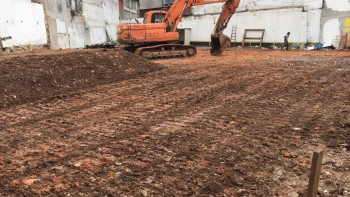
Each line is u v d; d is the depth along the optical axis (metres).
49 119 6.48
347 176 3.84
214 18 32.34
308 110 6.68
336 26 25.00
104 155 4.57
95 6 33.53
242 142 4.98
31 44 20.50
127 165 4.21
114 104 7.61
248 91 8.59
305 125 5.73
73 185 3.68
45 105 7.66
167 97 8.16
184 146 4.86
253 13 29.33
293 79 10.11
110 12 38.56
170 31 18.02
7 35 18.05
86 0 30.98
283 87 8.98
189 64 14.50
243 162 4.27
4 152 4.73
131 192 3.52
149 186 3.65
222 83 9.75
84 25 30.41
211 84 9.66
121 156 4.52
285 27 27.45
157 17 18.23
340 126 5.61
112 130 5.70
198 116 6.43
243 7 29.97
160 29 17.48
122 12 42.81
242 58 17.45
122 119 6.36
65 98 8.35
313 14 25.88
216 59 16.97
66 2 26.14
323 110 6.64
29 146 4.98
